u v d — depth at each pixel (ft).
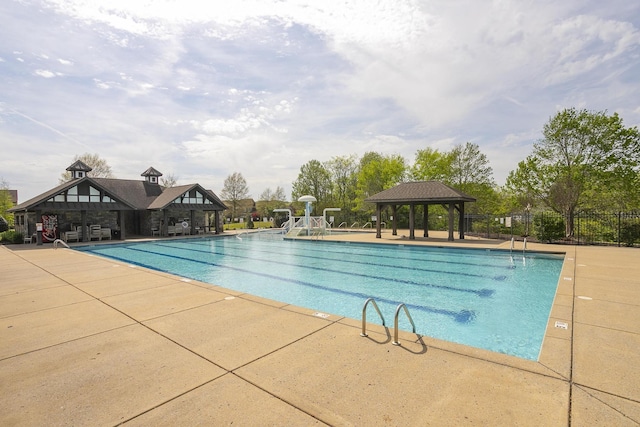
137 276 30.19
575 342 13.66
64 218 74.02
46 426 8.53
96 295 23.21
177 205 87.61
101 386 10.62
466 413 8.79
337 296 29.04
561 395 9.61
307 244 70.85
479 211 108.68
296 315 17.98
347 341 14.14
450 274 37.73
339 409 9.11
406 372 11.23
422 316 23.25
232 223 164.86
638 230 52.70
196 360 12.48
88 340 14.74
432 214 110.42
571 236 65.10
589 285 24.38
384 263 45.47
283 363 12.08
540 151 72.38
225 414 8.95
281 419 8.68
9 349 13.85
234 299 21.57
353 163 159.63
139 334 15.40
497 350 17.51
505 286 31.89
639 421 8.30
